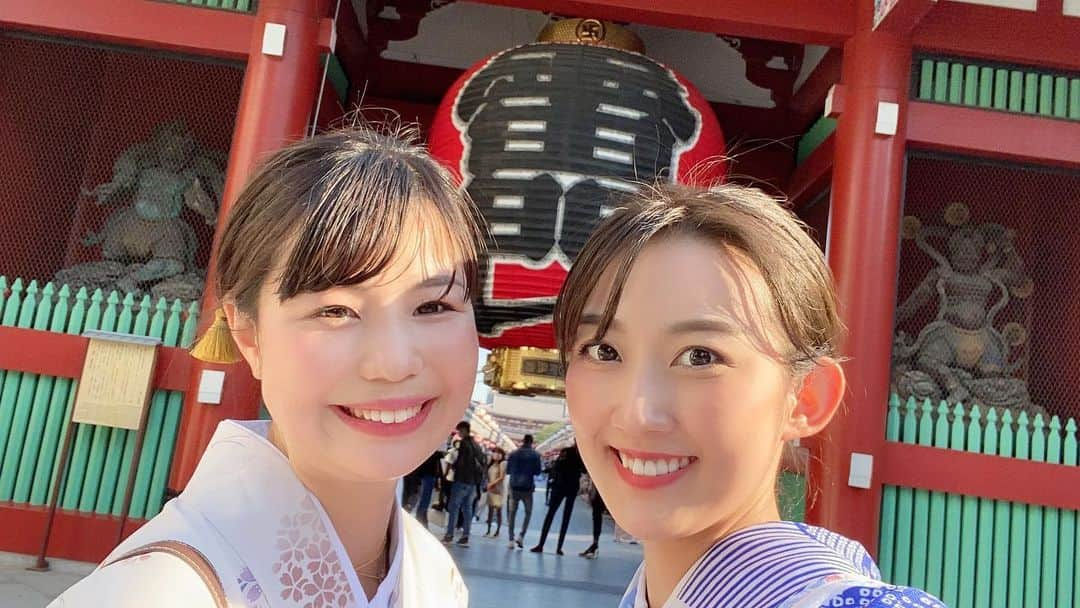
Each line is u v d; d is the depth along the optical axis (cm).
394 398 110
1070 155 539
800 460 174
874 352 507
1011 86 554
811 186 660
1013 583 499
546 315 403
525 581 688
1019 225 628
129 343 504
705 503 99
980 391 558
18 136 612
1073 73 554
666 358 100
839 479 492
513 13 707
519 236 400
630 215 107
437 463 1014
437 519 1247
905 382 554
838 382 116
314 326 108
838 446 497
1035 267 623
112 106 636
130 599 90
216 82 619
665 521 100
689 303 98
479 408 2366
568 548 1041
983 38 546
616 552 1038
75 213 635
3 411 508
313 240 103
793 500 191
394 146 122
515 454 1001
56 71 606
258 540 104
